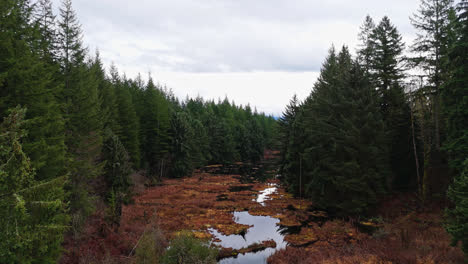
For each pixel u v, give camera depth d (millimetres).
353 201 22188
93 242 15203
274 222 24062
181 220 23641
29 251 6984
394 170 27000
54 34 20672
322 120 27781
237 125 87000
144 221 21469
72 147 20391
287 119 38812
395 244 15633
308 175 31734
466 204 10609
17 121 6699
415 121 26000
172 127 50125
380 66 28750
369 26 32812
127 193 26703
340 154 23719
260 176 54469
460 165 15469
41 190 7285
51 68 16578
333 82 30938
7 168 6359
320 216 25359
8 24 10805
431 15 22156
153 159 48562
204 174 54875
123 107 42438
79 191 18172
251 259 16422
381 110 27203
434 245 14719
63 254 13141
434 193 22000
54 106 13078
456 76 15547
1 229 6105
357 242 17906
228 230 21609
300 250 16859
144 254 12062
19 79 10703
